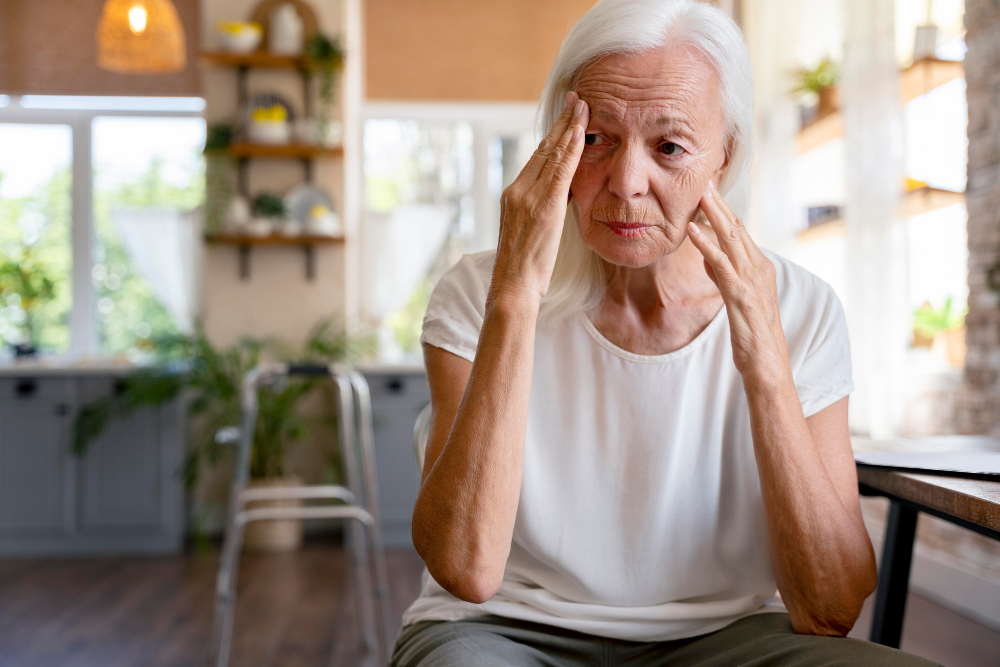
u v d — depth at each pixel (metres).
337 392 4.34
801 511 0.81
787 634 0.83
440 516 0.79
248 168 4.61
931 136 3.14
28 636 2.77
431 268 5.19
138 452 4.07
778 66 3.95
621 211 0.84
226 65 4.54
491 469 0.79
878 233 3.10
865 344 3.14
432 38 5.14
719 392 0.92
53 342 5.09
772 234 3.96
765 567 0.93
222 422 4.25
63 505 4.02
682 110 0.82
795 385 0.91
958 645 2.42
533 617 0.91
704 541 0.91
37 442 4.02
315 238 4.43
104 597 3.24
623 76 0.83
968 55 2.88
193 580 3.50
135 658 2.55
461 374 0.92
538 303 0.83
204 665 2.48
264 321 4.59
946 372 3.05
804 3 3.88
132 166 5.14
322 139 4.46
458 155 5.23
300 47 4.55
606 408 0.92
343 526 4.48
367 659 2.53
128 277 5.15
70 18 5.00
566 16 5.14
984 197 2.81
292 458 4.44
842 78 3.27
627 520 0.91
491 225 5.20
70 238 5.11
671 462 0.90
